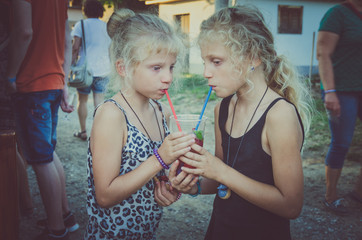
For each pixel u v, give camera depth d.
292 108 1.40
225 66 1.40
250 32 1.39
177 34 1.59
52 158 2.48
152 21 1.49
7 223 1.39
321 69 2.89
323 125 5.84
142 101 1.61
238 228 1.49
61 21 2.63
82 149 4.77
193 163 1.39
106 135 1.43
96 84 4.94
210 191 1.71
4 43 2.36
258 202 1.39
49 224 2.46
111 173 1.44
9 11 2.34
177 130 1.49
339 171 3.06
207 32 1.40
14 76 2.29
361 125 5.87
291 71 1.56
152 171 1.42
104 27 4.91
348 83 2.83
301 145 1.43
